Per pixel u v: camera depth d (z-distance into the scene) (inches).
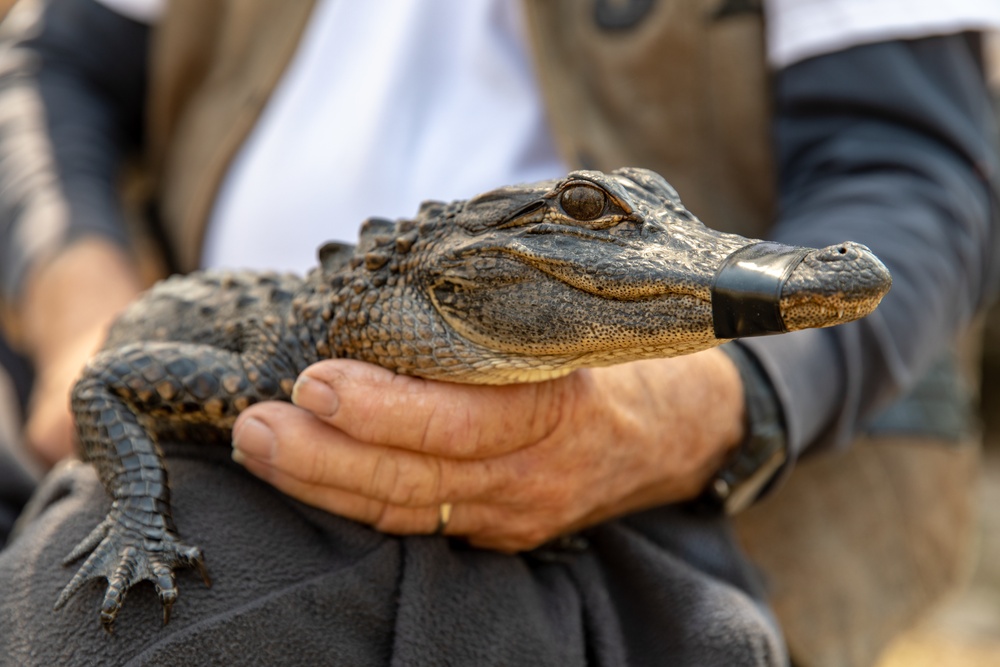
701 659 45.7
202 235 53.4
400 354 45.4
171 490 45.5
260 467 45.3
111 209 54.6
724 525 47.9
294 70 53.1
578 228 44.6
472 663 44.7
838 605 49.9
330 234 51.6
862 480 50.9
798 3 50.8
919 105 50.5
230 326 46.9
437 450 44.9
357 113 51.8
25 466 50.0
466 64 52.1
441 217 45.7
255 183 52.2
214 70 54.5
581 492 46.1
